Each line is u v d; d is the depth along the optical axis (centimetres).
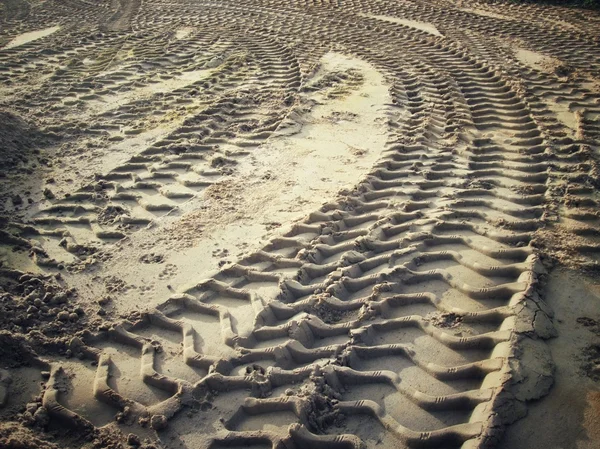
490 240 548
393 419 382
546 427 368
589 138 720
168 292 516
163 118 887
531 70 959
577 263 508
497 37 1138
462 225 570
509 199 612
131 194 686
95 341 466
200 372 430
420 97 896
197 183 697
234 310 489
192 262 554
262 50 1162
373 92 920
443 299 480
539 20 1227
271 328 459
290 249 559
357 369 427
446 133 775
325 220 595
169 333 475
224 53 1162
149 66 1125
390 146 743
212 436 382
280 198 649
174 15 1472
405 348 434
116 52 1216
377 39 1170
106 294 515
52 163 766
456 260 524
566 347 425
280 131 810
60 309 496
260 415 396
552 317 452
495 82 930
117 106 941
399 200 626
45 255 576
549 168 663
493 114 822
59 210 661
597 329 441
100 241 602
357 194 639
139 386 423
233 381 415
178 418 395
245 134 815
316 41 1185
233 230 598
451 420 380
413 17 1291
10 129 826
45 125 874
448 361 424
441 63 1023
